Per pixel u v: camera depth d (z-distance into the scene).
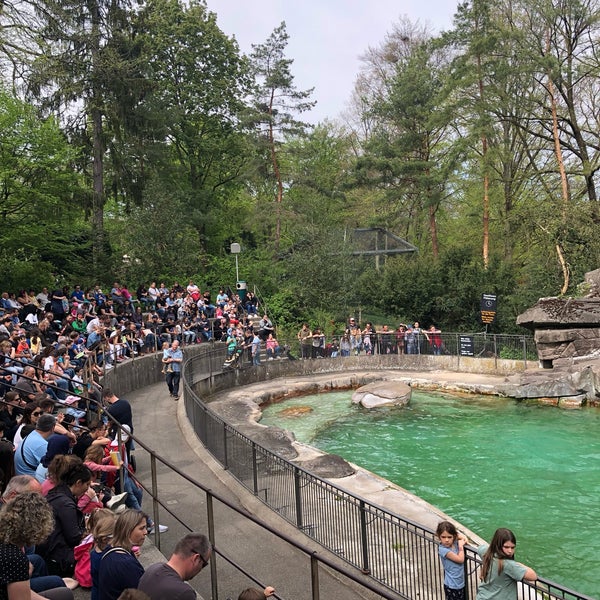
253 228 45.84
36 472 6.71
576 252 29.58
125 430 8.25
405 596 7.21
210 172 45.78
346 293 34.66
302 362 27.58
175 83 41.25
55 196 25.78
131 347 21.94
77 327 19.73
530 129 37.72
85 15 29.95
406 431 18.78
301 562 8.30
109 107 30.91
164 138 36.12
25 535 3.93
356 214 45.38
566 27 33.84
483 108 32.72
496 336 26.59
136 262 33.78
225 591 7.45
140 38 32.09
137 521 4.76
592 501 12.52
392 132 42.34
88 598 5.64
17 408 9.65
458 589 6.45
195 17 41.00
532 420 19.48
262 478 10.26
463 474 14.53
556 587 5.38
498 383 23.56
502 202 39.06
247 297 33.38
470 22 32.84
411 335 28.41
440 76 36.72
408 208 40.31
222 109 43.16
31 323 18.31
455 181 40.59
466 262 34.09
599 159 37.09
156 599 3.99
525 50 31.92
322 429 19.30
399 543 7.43
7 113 23.58
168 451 13.56
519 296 30.69
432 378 25.47
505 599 5.73
